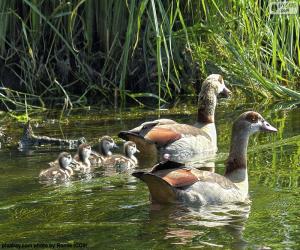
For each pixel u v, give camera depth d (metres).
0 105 21.36
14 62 22.02
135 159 16.62
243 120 14.00
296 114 20.14
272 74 22.09
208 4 21.70
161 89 22.22
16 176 14.71
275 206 12.49
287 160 15.64
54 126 19.34
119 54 22.11
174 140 17.17
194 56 22.08
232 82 22.36
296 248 10.54
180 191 12.57
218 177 13.04
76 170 15.45
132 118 20.00
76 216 12.02
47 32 22.06
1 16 21.27
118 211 12.28
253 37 21.66
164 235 11.09
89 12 21.70
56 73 22.25
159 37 19.81
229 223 11.62
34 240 10.95
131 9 20.25
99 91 22.36
